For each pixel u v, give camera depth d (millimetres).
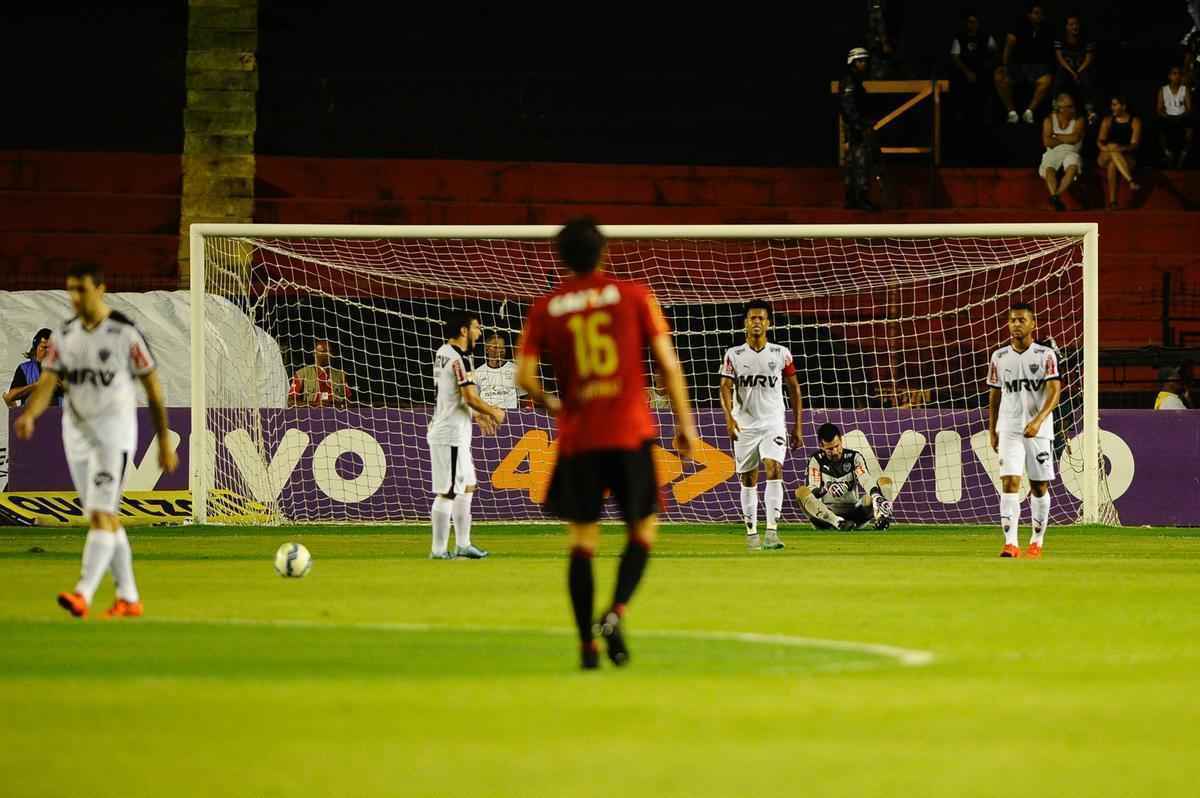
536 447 69375
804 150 101125
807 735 18344
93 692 21125
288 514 68375
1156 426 68438
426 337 82438
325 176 91875
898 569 43156
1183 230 90812
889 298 85125
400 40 101625
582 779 16188
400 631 28047
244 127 89938
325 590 36500
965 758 17188
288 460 68562
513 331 82500
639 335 24203
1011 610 31891
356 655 24812
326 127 98312
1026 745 17859
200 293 65625
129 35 98125
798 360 83188
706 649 25547
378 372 81875
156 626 28844
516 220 90250
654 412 70062
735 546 54688
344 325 82188
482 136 99812
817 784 16016
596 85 101062
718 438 69750
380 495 68750
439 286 82375
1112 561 46719
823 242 87562
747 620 29891
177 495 67625
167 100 97750
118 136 97188
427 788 15805
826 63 102125
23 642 26359
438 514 48312
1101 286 86688
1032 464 48719
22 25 97312
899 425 69375
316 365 70438
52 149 96750
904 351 79438
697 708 20000
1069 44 92938
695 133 100875
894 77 94625
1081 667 23547
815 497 64688
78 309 30391
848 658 24500
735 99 101500
